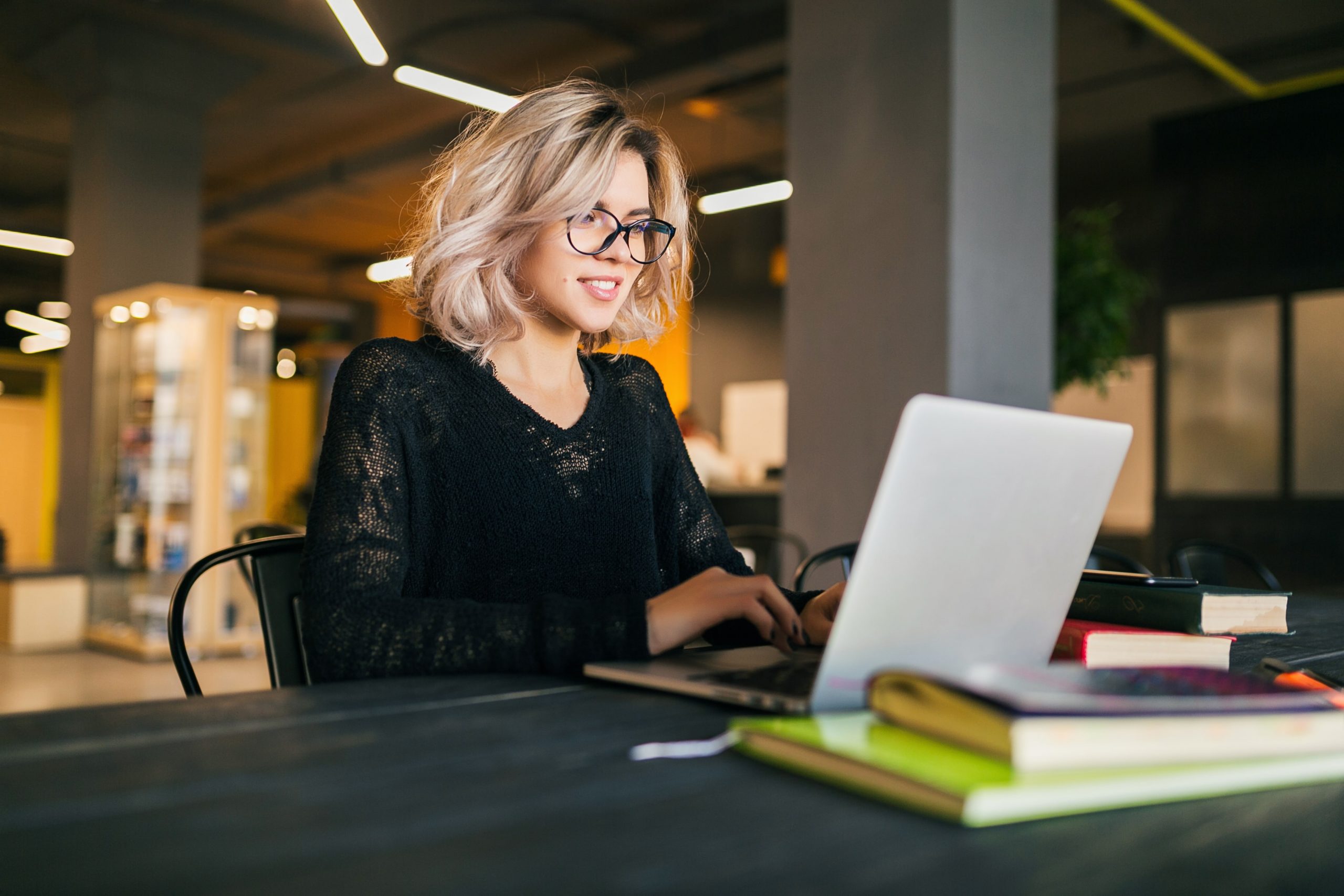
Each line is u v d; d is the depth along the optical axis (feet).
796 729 1.85
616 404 4.50
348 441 3.64
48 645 19.63
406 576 3.83
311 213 32.22
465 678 2.78
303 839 1.38
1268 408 20.81
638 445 4.42
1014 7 11.51
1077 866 1.33
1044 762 1.58
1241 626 3.14
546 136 4.00
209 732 2.05
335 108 24.20
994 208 11.18
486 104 20.65
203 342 18.61
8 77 22.47
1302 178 20.59
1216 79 20.54
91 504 19.85
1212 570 8.19
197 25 20.03
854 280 11.66
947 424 2.00
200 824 1.44
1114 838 1.45
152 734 2.03
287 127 25.50
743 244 32.12
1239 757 1.75
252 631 18.99
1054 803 1.53
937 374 10.81
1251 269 21.18
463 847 1.35
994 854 1.37
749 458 31.22
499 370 4.25
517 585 4.00
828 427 11.82
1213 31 18.56
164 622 18.24
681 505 4.84
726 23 19.03
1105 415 25.73
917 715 1.78
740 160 26.86
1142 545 21.47
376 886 1.21
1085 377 15.16
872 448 11.37
